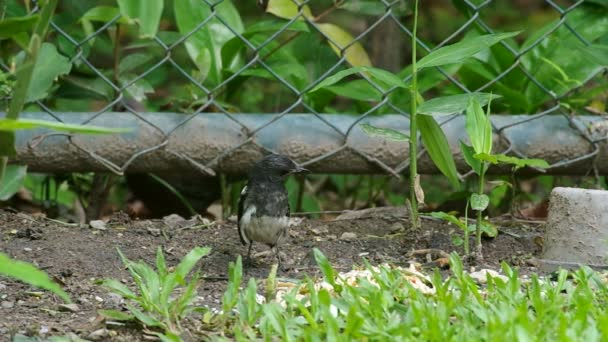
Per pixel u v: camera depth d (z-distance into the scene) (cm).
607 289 730
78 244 939
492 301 700
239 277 703
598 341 606
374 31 1669
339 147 1061
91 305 759
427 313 632
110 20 1014
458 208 1191
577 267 862
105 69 1213
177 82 1449
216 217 1256
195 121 1044
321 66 1226
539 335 608
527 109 1159
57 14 1140
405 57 1859
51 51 885
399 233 1016
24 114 1009
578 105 1159
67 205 1329
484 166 882
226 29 1130
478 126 861
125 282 838
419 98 934
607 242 834
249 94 1545
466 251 912
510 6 1997
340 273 864
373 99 1109
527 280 834
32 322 703
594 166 1106
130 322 687
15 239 941
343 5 1145
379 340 612
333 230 1034
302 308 645
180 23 1117
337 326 623
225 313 682
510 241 978
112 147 1024
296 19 1030
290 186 1282
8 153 633
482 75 1152
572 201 867
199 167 1045
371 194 1265
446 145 914
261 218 908
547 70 1153
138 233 992
